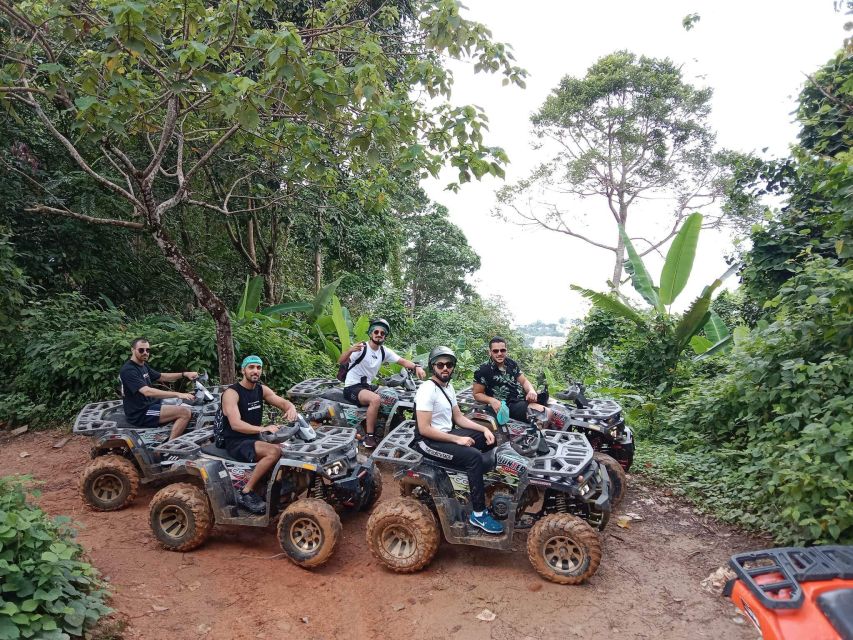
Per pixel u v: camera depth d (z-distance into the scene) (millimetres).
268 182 12992
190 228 13789
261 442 4789
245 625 3734
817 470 4426
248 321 10562
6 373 9172
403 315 18562
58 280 11539
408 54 7609
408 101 6613
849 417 4754
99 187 11031
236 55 6605
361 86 5387
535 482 4227
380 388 7035
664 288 10195
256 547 4867
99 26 5730
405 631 3705
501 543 4301
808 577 2330
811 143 8891
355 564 4566
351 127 6953
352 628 3738
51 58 6289
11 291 8938
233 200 13414
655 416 7965
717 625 3715
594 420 5695
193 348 8781
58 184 10547
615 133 24016
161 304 13484
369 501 5441
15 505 3766
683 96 22953
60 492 6000
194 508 4664
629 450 5934
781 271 8727
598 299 9648
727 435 6676
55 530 3934
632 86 23438
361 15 9258
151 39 4953
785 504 4719
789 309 6027
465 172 6199
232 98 5074
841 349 5414
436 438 4434
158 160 7172
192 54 5105
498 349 5820
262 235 15977
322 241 16625
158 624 3684
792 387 5551
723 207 10523
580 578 4113
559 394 6734
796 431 5266
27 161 10828
